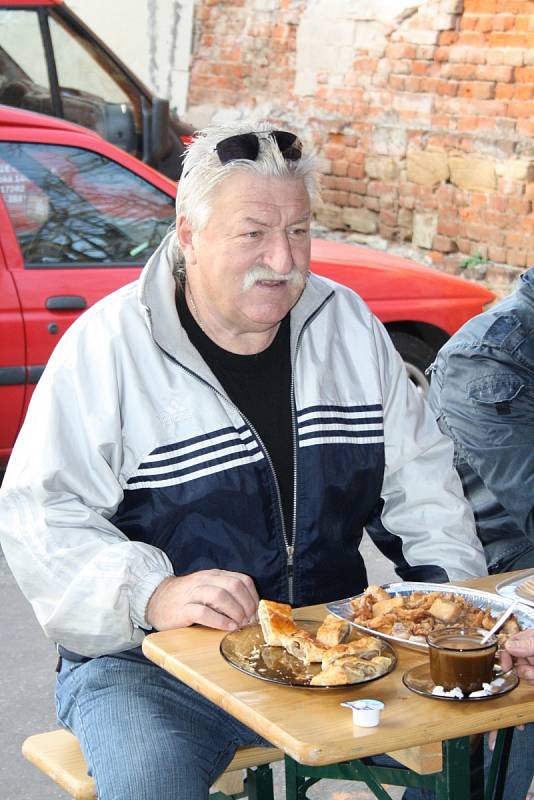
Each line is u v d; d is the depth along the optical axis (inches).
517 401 134.0
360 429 119.6
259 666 93.0
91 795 107.7
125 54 487.8
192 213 111.8
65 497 110.3
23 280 230.1
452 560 120.6
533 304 137.3
